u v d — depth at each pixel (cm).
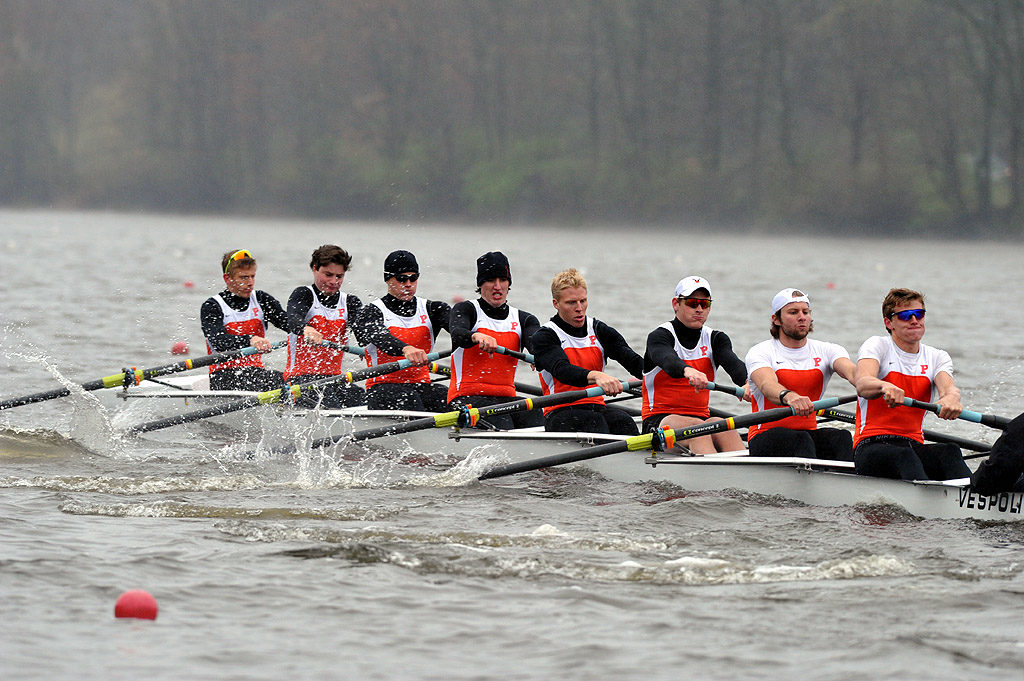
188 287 11288
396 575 2602
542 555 2786
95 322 8294
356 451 4316
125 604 2298
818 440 3616
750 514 3284
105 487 3591
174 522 3098
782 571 2653
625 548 2891
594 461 3834
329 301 4934
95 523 3062
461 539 2952
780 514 3281
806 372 3612
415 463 4100
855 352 7231
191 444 4509
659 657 2114
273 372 5078
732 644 2178
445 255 17762
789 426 3603
